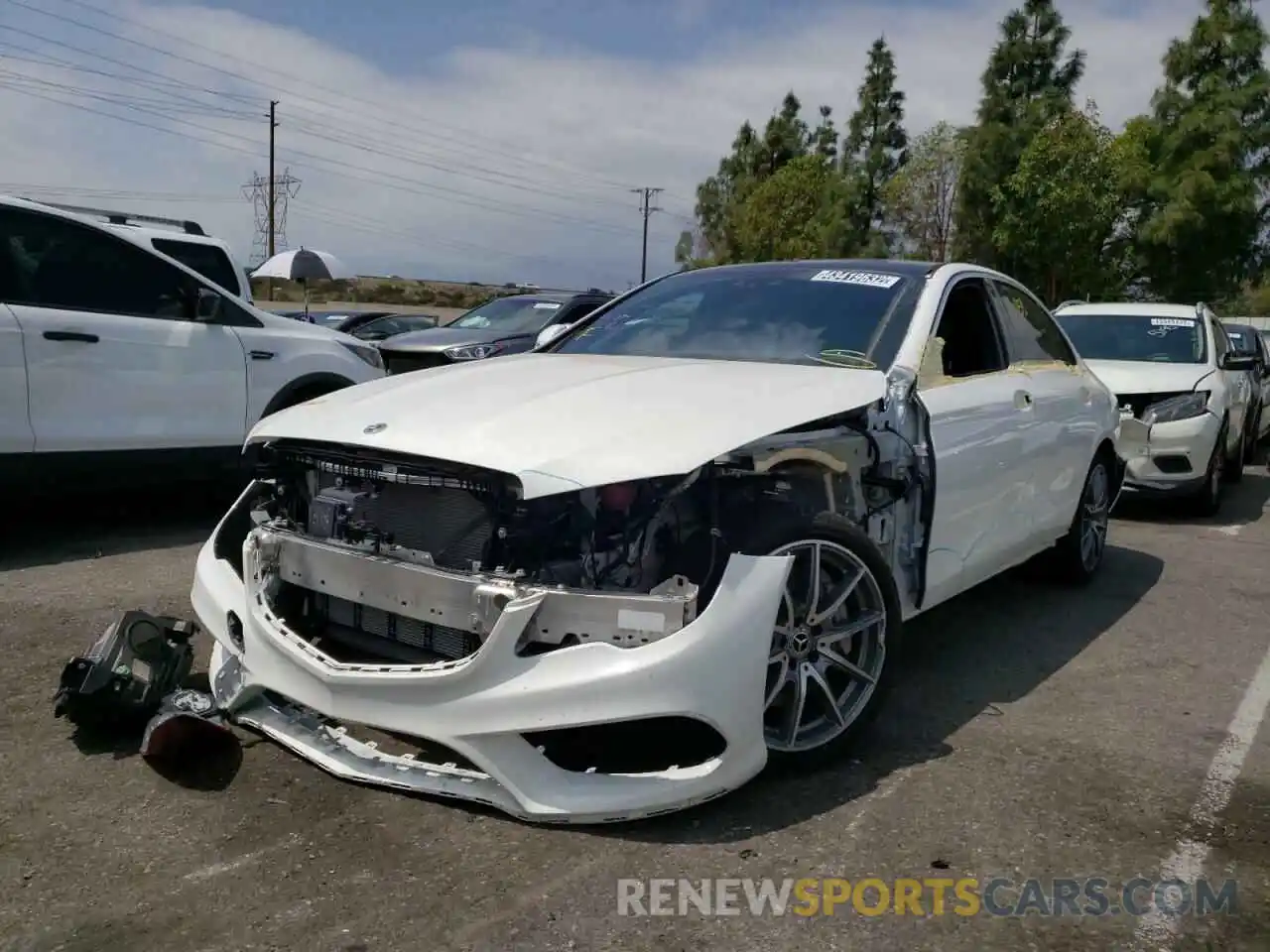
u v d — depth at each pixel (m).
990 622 5.25
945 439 3.96
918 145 32.59
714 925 2.55
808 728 3.35
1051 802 3.24
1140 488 8.25
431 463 2.99
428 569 2.99
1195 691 4.33
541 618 2.85
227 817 2.98
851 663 3.40
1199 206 32.47
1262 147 33.00
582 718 2.75
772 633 2.98
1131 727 3.90
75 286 5.94
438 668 2.87
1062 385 5.25
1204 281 33.47
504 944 2.45
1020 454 4.64
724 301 4.54
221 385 6.50
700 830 2.97
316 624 3.42
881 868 2.83
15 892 2.62
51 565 5.62
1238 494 9.98
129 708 3.41
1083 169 26.25
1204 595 5.93
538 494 2.79
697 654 2.82
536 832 2.92
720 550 3.00
